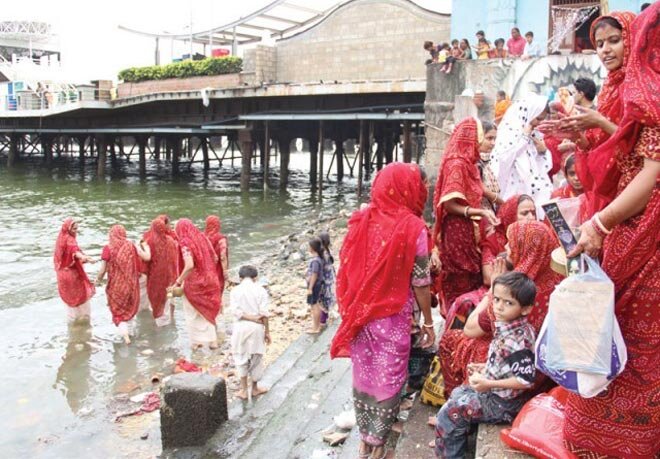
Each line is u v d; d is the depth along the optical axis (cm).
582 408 257
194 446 530
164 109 2694
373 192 363
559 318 245
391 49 2150
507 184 517
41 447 566
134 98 2602
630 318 244
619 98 267
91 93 2770
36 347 820
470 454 334
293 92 2048
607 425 251
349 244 365
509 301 304
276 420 511
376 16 2169
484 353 349
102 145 2995
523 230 331
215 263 868
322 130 2269
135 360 777
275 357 734
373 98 2077
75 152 4703
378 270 346
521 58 1202
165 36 2983
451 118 1286
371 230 355
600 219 233
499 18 1467
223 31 2889
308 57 2316
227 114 2494
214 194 2492
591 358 238
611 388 249
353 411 472
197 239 800
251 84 2348
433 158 1316
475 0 1521
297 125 2642
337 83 1936
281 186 2638
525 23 1454
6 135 3916
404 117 1883
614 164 247
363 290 349
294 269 1215
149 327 902
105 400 665
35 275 1187
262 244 1513
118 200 2306
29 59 5100
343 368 598
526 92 1206
